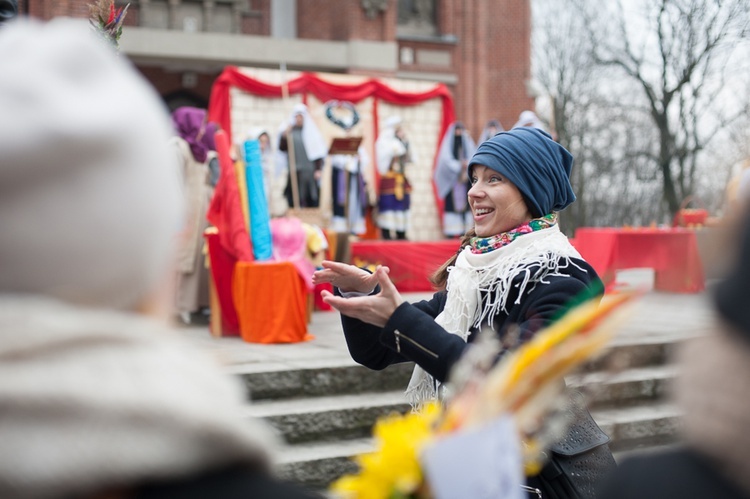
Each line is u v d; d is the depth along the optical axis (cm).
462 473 101
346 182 1224
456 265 221
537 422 114
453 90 2008
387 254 989
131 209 77
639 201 2739
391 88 1377
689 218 1101
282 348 596
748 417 86
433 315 238
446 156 1348
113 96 77
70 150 73
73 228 74
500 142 221
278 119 1305
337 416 467
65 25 80
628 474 97
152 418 70
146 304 84
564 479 181
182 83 1903
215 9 1828
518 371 105
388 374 522
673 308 766
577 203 2681
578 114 2636
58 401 68
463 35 2011
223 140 661
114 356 73
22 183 72
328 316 845
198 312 786
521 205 219
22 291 75
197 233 714
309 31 1917
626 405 537
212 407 74
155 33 1697
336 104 1338
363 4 1839
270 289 624
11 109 72
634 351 561
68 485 68
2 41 77
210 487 75
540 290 198
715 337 90
